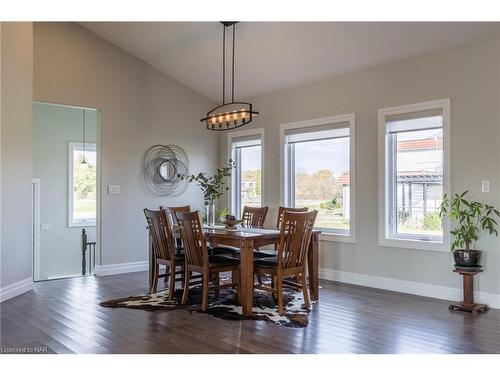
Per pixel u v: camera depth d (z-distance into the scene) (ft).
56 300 15.30
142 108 21.83
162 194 22.56
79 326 12.27
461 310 13.80
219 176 19.16
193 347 10.61
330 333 11.66
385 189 17.15
